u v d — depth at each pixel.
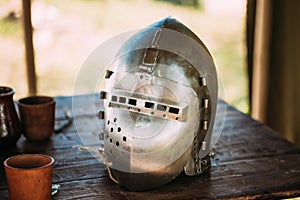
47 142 1.06
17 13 2.46
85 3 2.85
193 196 0.83
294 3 1.57
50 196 0.78
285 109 1.68
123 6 2.93
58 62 2.52
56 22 2.70
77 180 0.88
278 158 1.01
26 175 0.73
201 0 2.96
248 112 1.73
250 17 1.63
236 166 0.96
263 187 0.88
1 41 2.44
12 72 2.30
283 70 1.65
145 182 0.83
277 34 1.63
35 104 1.08
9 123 0.99
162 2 2.98
